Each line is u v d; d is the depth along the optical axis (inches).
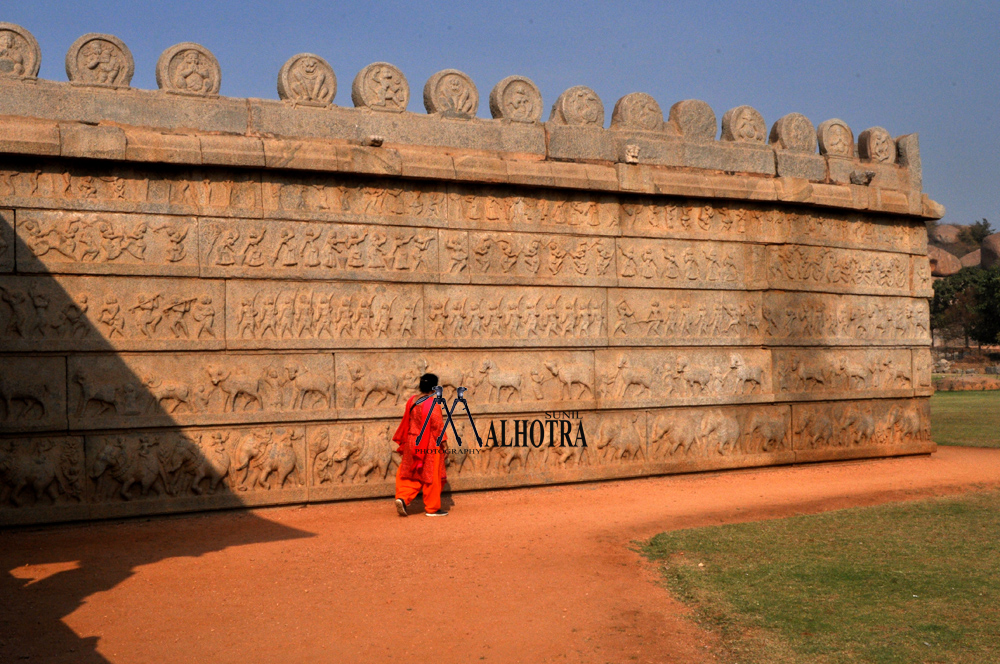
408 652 182.7
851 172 478.0
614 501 351.6
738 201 439.2
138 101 327.9
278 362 342.0
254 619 202.5
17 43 313.9
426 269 369.1
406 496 325.1
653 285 416.5
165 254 327.0
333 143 356.8
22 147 302.2
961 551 249.9
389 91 370.9
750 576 227.1
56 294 311.4
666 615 202.7
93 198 318.3
